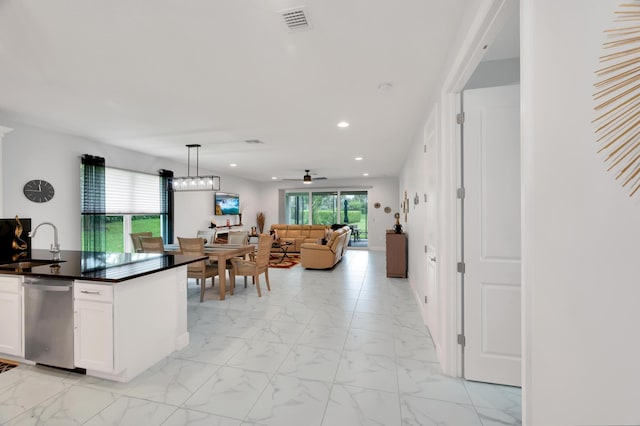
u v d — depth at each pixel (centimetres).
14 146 364
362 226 1035
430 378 218
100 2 154
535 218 88
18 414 178
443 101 218
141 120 359
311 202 1068
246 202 985
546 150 83
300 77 247
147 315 232
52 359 218
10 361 239
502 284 206
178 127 389
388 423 172
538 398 87
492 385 208
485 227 207
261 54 210
